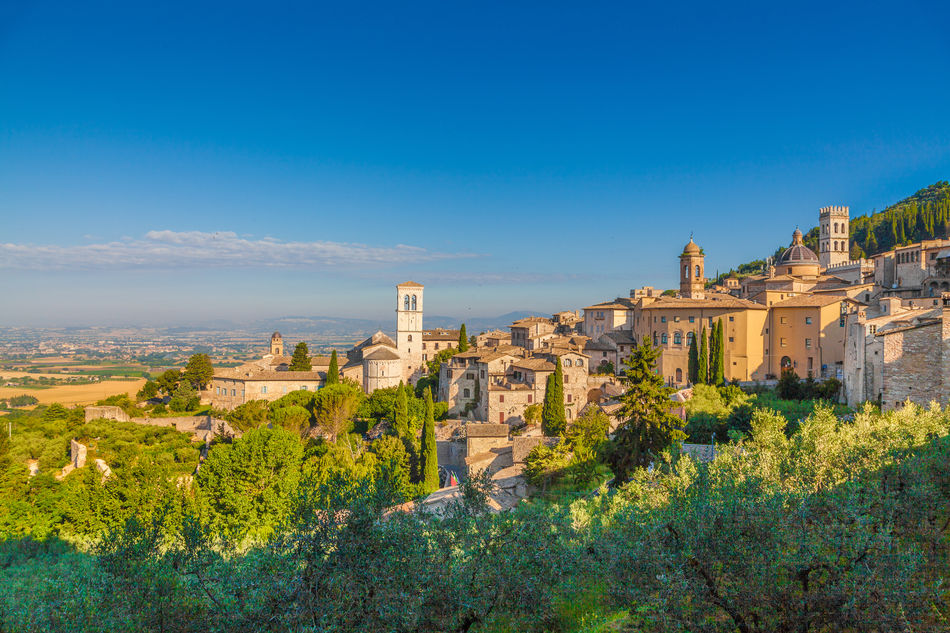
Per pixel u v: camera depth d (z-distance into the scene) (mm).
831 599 18328
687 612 19453
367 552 20938
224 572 21891
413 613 19906
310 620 19219
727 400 86312
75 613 23469
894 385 51969
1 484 80188
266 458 67562
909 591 17766
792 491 22703
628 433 62219
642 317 125562
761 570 19406
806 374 107062
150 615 21500
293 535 21625
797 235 153875
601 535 27328
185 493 66500
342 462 78562
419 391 141500
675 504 23203
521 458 78875
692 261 142750
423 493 68188
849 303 104250
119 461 82812
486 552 23250
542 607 23406
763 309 111062
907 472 25578
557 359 95812
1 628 23203
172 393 158500
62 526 65562
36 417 134125
